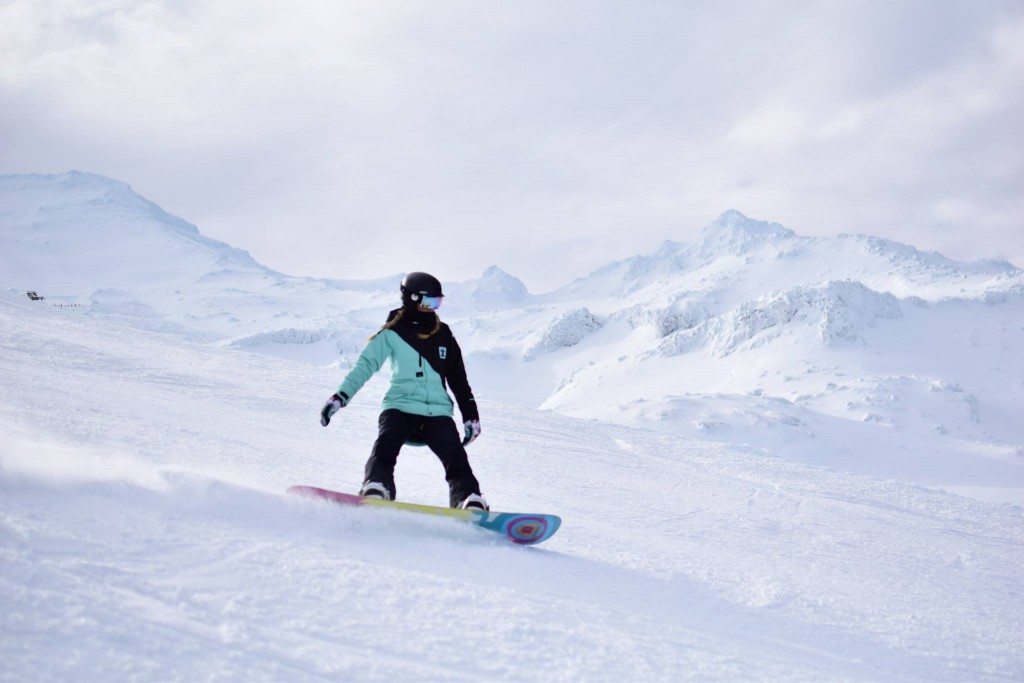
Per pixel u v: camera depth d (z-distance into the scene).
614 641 2.42
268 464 5.04
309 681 1.70
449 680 1.85
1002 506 10.69
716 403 45.62
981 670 3.13
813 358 87.38
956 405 66.19
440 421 3.93
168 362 12.49
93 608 1.77
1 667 1.45
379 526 3.19
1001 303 98.38
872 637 3.26
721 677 2.32
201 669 1.63
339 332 190.00
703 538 5.32
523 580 2.94
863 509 8.60
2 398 5.66
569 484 7.29
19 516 2.21
